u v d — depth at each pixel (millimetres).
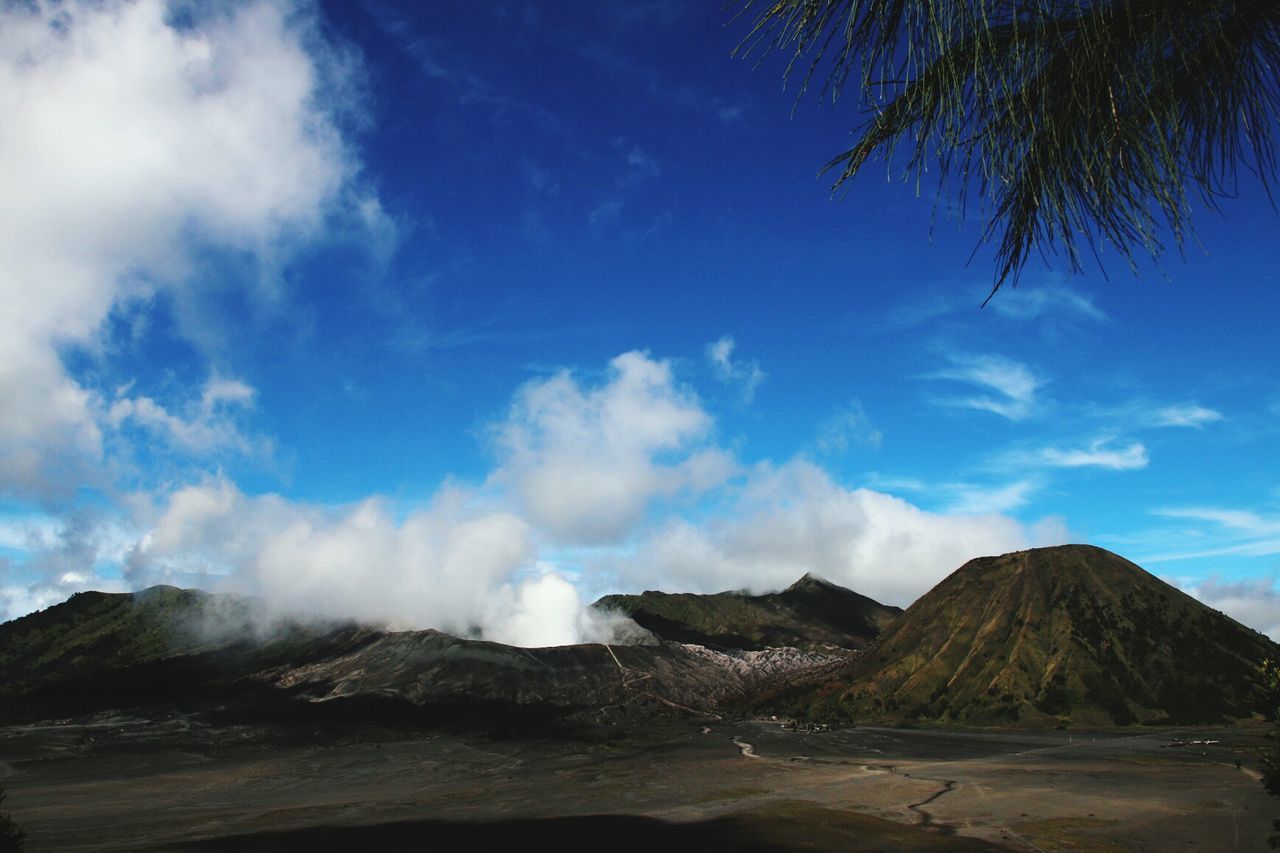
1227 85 4047
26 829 76875
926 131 4301
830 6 4035
